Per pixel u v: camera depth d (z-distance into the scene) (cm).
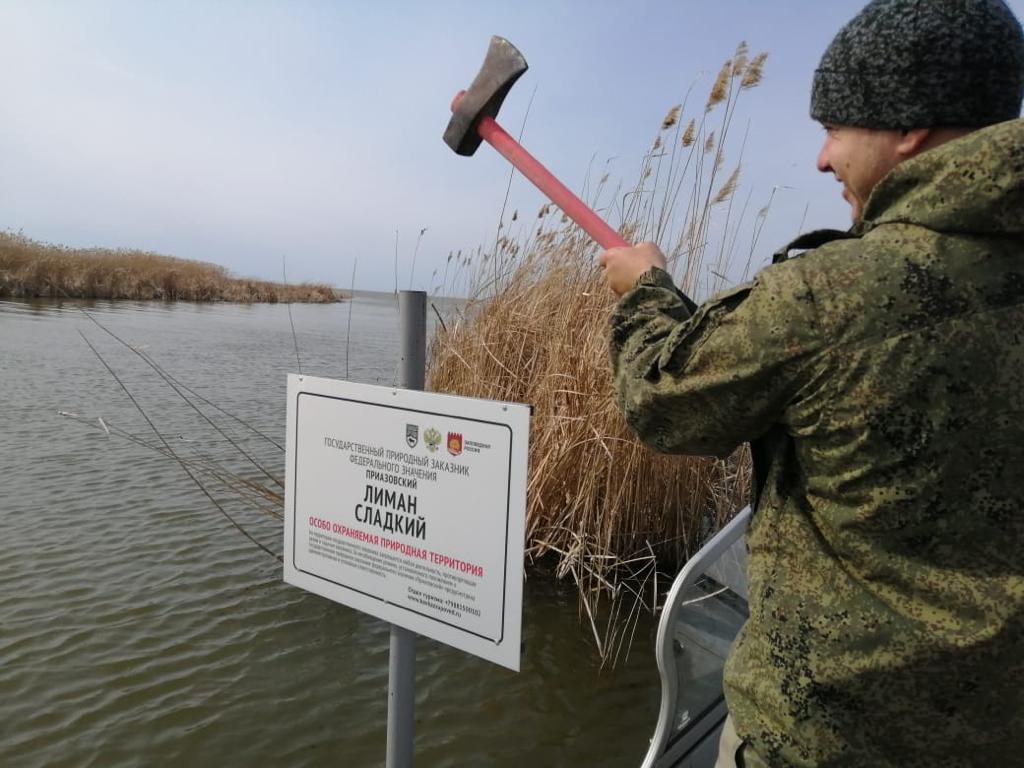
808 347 85
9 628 354
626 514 412
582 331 421
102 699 303
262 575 426
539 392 430
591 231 138
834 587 91
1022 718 85
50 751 272
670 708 159
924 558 85
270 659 339
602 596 402
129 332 1652
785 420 92
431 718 300
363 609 167
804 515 95
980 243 83
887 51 90
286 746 280
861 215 98
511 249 488
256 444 739
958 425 81
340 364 1338
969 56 86
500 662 144
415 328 160
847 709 89
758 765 99
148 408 878
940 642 84
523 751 281
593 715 305
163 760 270
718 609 185
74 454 658
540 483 419
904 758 89
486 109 153
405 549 158
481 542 146
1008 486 82
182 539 473
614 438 398
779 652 94
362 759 274
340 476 169
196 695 309
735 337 90
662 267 118
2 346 1262
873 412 83
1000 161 78
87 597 389
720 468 436
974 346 81
